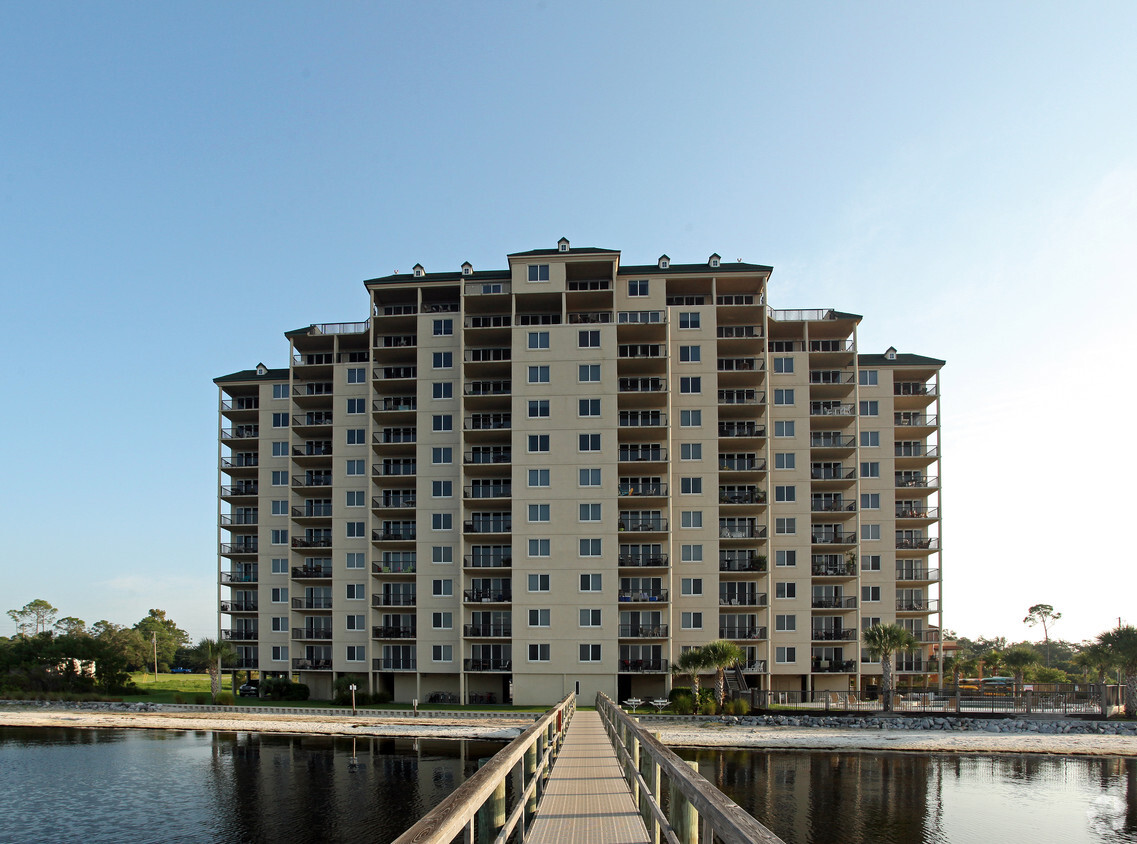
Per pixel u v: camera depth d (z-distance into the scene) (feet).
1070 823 118.52
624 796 48.85
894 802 127.95
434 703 227.81
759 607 230.89
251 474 272.51
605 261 239.30
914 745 167.43
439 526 234.58
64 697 264.11
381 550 243.19
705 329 239.50
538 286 238.89
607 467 224.74
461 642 224.12
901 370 257.75
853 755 159.43
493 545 232.32
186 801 133.39
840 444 251.60
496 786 25.85
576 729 104.88
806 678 233.76
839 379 256.52
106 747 181.27
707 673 217.97
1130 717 195.52
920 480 256.32
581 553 221.66
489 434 232.12
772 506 241.35
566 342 231.30
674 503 232.32
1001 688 254.47
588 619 218.79
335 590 241.96
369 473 240.94
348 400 251.39
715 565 228.22
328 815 123.85
